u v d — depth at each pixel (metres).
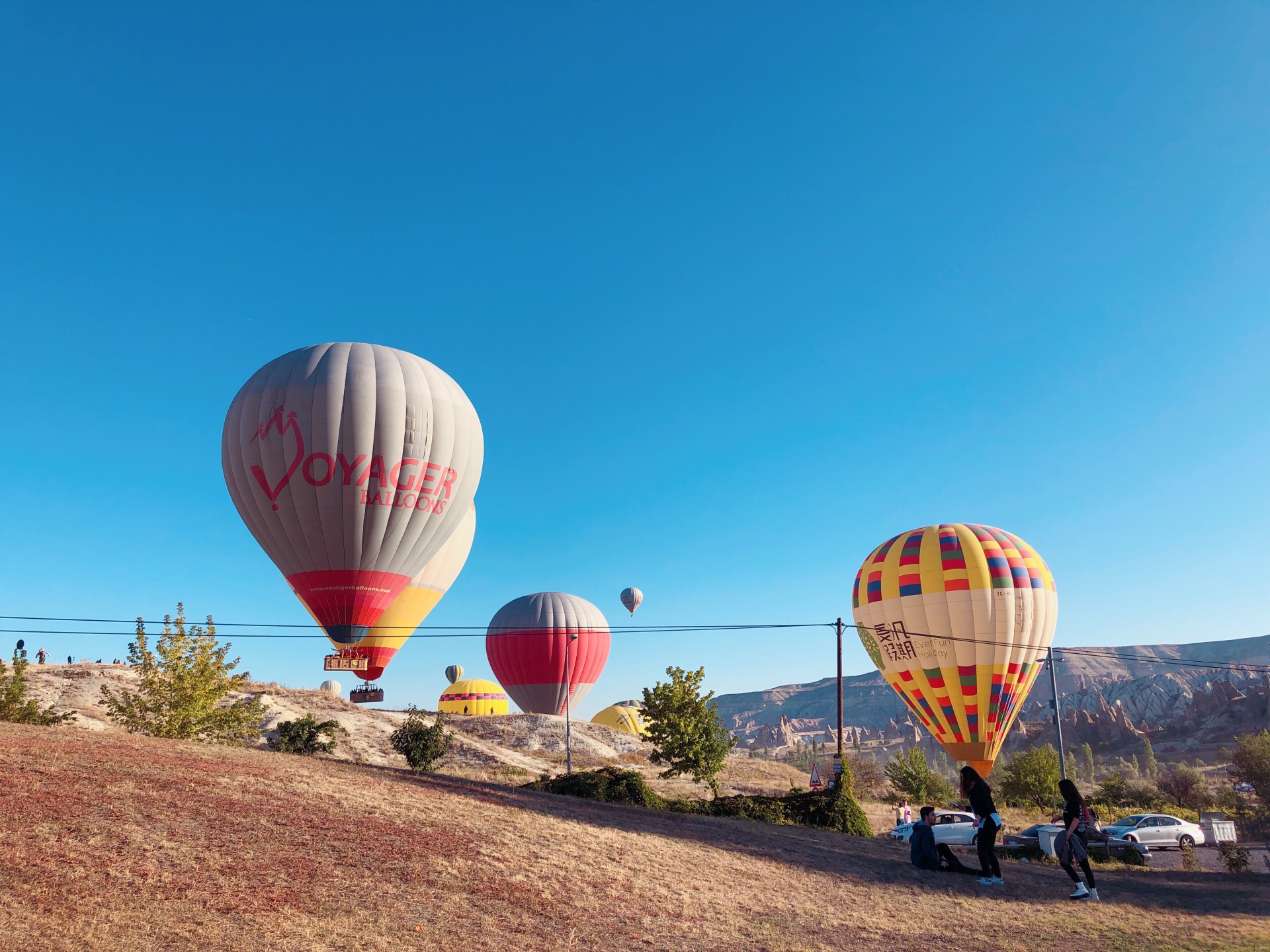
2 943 7.50
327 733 31.73
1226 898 16.73
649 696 37.50
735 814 27.42
